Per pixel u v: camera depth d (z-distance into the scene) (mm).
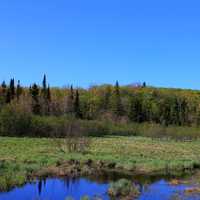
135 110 122312
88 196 20797
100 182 26172
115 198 21094
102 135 79250
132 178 28344
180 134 83312
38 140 53438
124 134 86125
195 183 26781
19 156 33844
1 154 34812
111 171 31141
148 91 143375
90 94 132750
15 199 20344
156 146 55188
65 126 63438
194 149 53438
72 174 28734
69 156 34969
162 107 127438
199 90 159250
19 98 95625
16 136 62062
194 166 35719
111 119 104062
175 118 127125
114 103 120125
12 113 62938
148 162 34906
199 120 128375
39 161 31609
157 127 88062
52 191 22609
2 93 106125
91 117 114562
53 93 139000
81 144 40469
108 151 42844
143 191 23297
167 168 33625
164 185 25734
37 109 92625
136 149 48219
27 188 23141
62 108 104625
